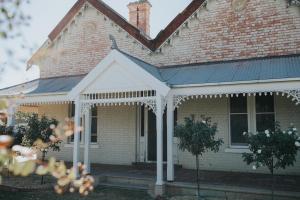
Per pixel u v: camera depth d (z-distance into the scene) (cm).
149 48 1434
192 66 1309
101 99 1127
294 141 762
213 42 1304
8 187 1063
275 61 1135
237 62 1227
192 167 1279
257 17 1234
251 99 1200
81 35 1638
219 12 1304
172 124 1035
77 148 1141
